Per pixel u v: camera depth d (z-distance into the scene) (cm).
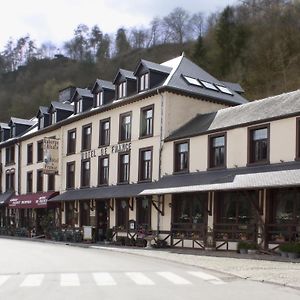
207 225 2489
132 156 3197
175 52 6869
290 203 2075
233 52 6128
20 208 4600
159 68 3203
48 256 2075
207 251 2352
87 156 3719
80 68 7931
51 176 4291
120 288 1130
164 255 2183
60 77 7962
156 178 2952
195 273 1455
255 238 2194
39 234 4281
